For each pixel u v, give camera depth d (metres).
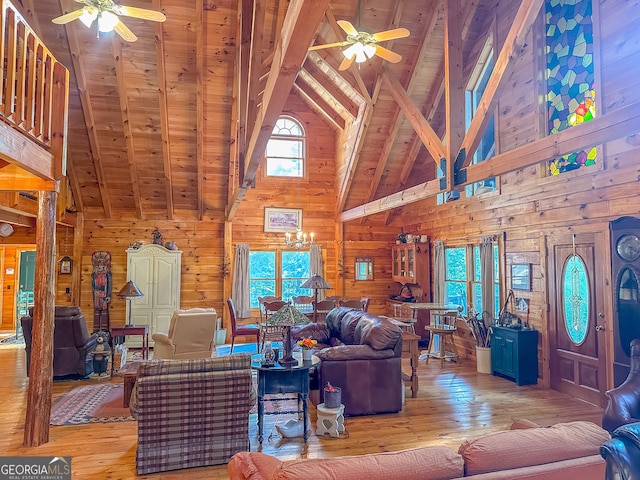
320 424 4.05
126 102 6.64
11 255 10.61
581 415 4.56
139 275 8.38
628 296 4.39
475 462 1.62
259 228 9.56
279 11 5.98
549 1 5.65
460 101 5.00
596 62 4.81
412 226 9.57
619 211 4.55
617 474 1.25
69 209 8.22
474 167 4.64
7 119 3.07
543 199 5.64
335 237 9.88
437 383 5.84
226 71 6.42
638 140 4.34
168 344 5.59
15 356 7.39
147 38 5.91
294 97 9.79
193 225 9.13
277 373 3.94
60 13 5.61
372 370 4.63
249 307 9.23
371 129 7.91
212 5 5.61
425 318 8.59
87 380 6.03
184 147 7.56
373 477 1.50
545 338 5.62
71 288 8.58
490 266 6.59
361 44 4.13
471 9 6.53
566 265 5.28
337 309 6.35
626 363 4.40
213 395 3.45
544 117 5.59
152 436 3.33
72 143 7.32
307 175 9.80
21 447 3.78
